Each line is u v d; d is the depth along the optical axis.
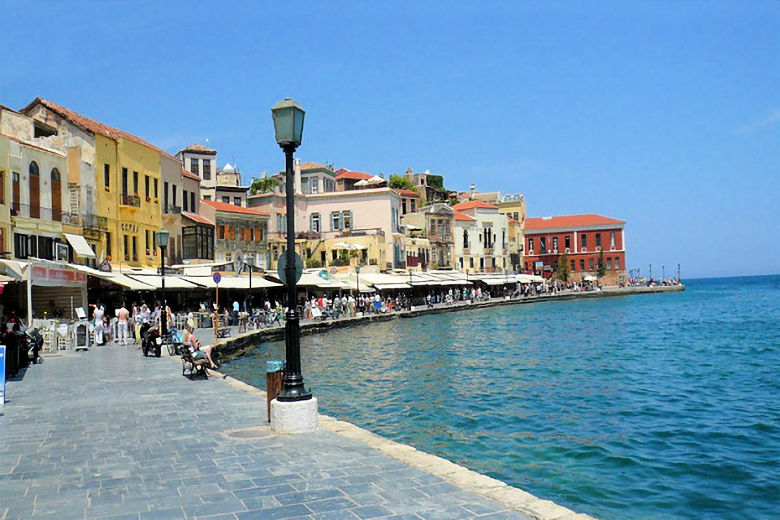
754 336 45.47
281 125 11.62
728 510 10.79
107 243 47.38
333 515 7.00
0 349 14.62
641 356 34.00
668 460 13.77
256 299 62.16
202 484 8.20
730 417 18.16
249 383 24.95
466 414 18.73
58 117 45.16
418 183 129.12
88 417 12.99
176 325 41.31
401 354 35.59
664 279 165.62
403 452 9.68
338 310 61.16
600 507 10.95
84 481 8.44
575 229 135.00
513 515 6.98
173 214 56.62
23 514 7.20
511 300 95.38
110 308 44.00
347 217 87.19
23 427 12.06
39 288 35.84
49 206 40.47
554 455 14.18
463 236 110.44
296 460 9.30
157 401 14.91
